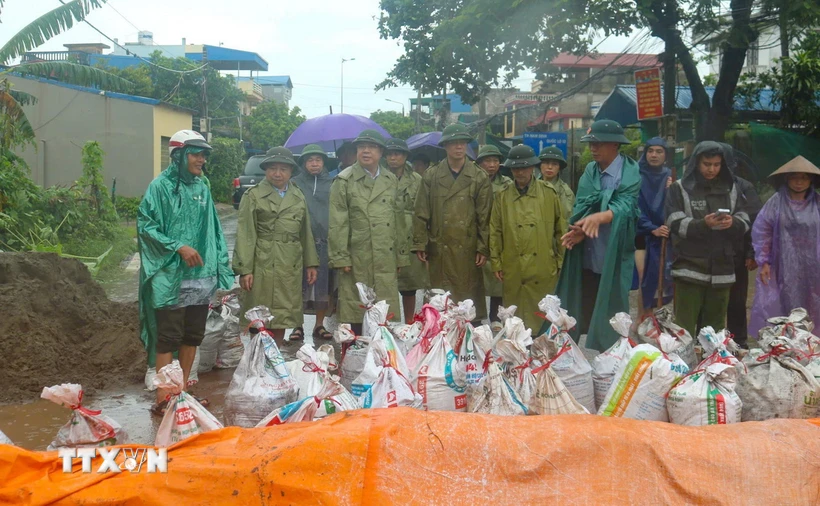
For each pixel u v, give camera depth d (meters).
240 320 6.55
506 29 12.93
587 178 5.63
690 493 3.05
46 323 6.48
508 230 6.23
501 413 3.84
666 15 12.67
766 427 3.35
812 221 5.80
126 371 6.25
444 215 6.79
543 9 12.52
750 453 3.16
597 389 4.50
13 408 5.32
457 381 4.25
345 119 11.57
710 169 5.41
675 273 5.62
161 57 37.50
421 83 17.44
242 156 37.81
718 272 5.51
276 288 6.41
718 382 3.81
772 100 15.23
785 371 4.04
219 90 39.97
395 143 7.43
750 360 4.25
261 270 6.41
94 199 15.96
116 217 16.64
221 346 6.59
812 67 14.46
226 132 41.78
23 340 6.05
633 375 3.90
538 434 3.15
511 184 6.36
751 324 6.02
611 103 19.20
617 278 5.45
